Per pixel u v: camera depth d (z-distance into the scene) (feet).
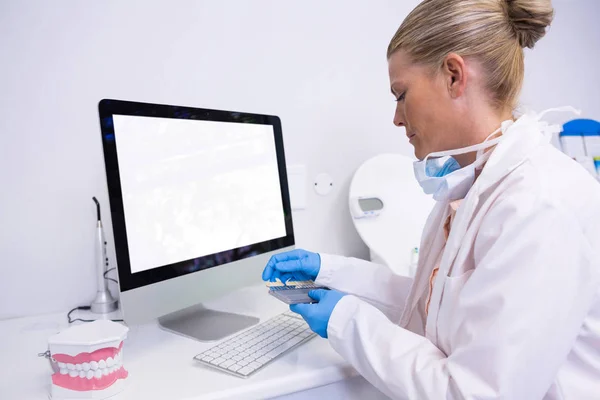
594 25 5.52
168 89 3.66
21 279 3.29
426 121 2.29
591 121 5.36
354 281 3.00
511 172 2.00
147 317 2.43
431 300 2.16
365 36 4.42
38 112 3.27
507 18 2.20
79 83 3.37
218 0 3.79
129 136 2.43
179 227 2.67
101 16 3.41
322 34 4.24
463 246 2.02
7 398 1.96
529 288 1.64
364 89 4.45
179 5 3.66
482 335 1.68
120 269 2.31
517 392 1.59
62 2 3.29
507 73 2.18
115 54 3.47
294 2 4.10
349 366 2.25
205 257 2.81
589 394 1.79
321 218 4.35
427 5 2.20
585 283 1.67
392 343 1.98
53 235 3.36
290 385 2.08
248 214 3.18
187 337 2.68
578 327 1.66
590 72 5.52
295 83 4.16
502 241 1.77
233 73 3.89
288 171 4.13
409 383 1.81
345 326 2.14
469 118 2.20
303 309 2.30
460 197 2.44
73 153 3.38
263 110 4.04
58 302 3.40
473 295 1.79
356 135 4.45
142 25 3.54
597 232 1.76
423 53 2.19
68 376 1.92
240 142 3.17
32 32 3.23
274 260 2.97
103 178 3.48
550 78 5.30
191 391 1.96
